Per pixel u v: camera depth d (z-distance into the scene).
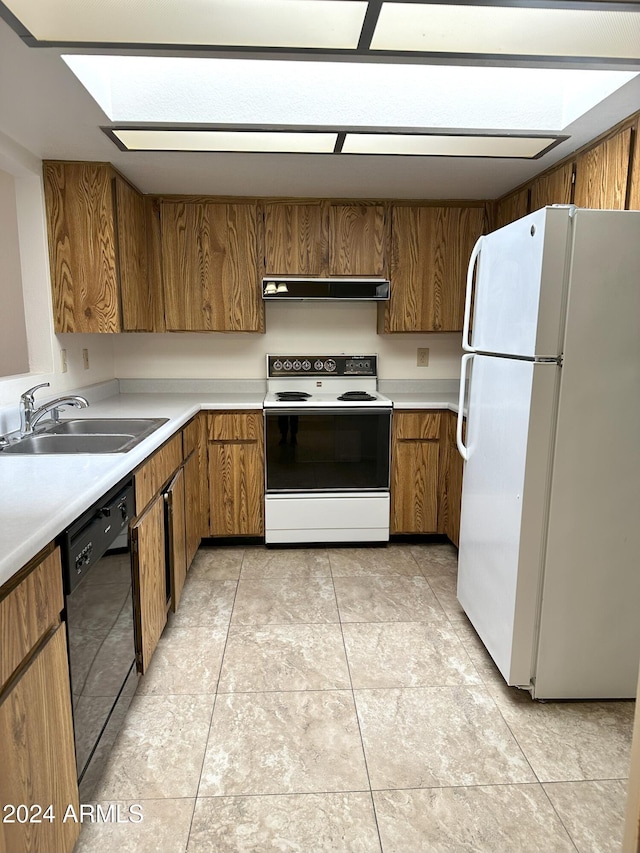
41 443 2.03
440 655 2.08
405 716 1.75
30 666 1.00
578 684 1.81
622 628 1.78
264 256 3.10
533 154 2.34
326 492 3.08
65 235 2.48
